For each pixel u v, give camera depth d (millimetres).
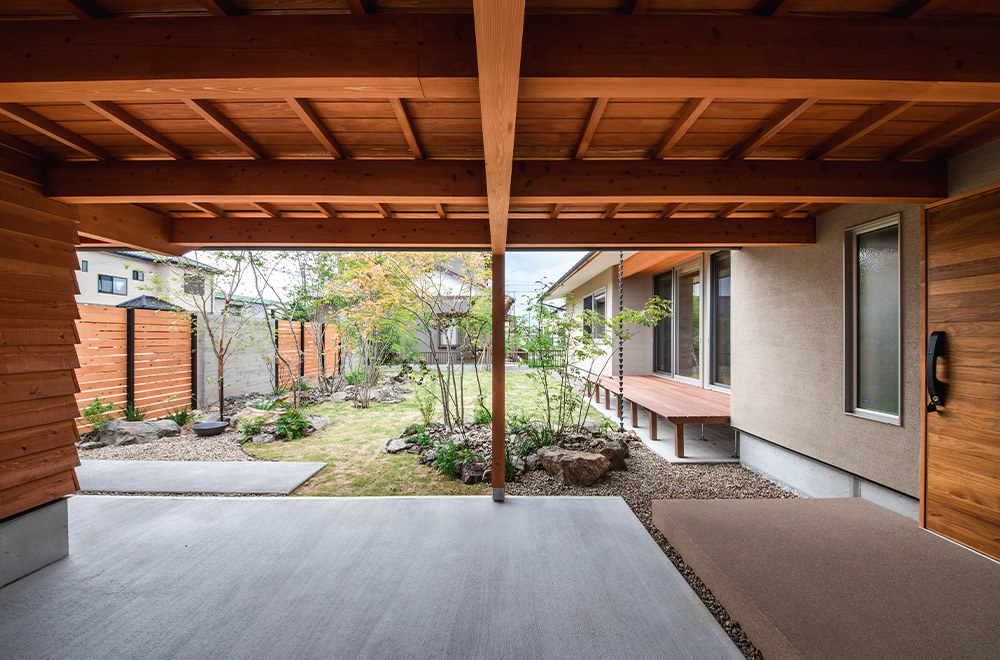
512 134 1535
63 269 2561
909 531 2498
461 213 3314
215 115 1863
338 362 9352
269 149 2301
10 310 2275
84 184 2400
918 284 2760
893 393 3016
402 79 1379
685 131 2043
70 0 1332
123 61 1377
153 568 2406
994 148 2229
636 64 1367
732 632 1899
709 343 6348
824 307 3506
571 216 3410
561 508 3209
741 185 2418
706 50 1371
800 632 1610
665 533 2795
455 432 5285
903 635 1598
